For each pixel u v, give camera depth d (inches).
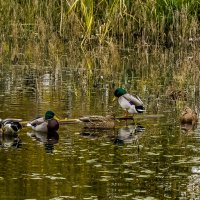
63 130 628.1
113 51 1026.1
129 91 792.9
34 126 622.2
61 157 534.0
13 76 880.9
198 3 1152.2
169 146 568.7
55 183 472.1
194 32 1131.3
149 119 673.6
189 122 653.3
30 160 525.0
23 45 1129.4
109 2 1128.8
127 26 1135.6
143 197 448.1
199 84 820.0
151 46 1123.9
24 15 1179.3
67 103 727.1
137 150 555.5
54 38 1117.7
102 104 726.5
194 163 518.9
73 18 1134.4
